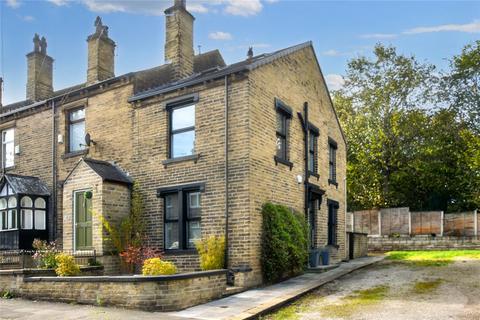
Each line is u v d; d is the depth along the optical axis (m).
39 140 18.95
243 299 11.37
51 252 13.73
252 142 13.75
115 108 16.70
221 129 14.09
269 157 14.69
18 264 15.34
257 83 14.30
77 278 11.18
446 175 30.44
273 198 14.70
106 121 16.91
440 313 9.76
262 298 11.42
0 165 20.61
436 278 14.05
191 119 14.99
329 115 20.42
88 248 14.85
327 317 9.72
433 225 25.92
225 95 14.09
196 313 9.83
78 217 15.38
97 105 17.25
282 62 16.11
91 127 17.33
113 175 15.34
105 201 14.73
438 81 33.09
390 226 26.81
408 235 25.77
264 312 10.07
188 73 17.83
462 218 25.33
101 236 14.41
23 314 9.90
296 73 17.23
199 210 14.44
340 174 21.34
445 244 24.12
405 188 31.64
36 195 17.56
